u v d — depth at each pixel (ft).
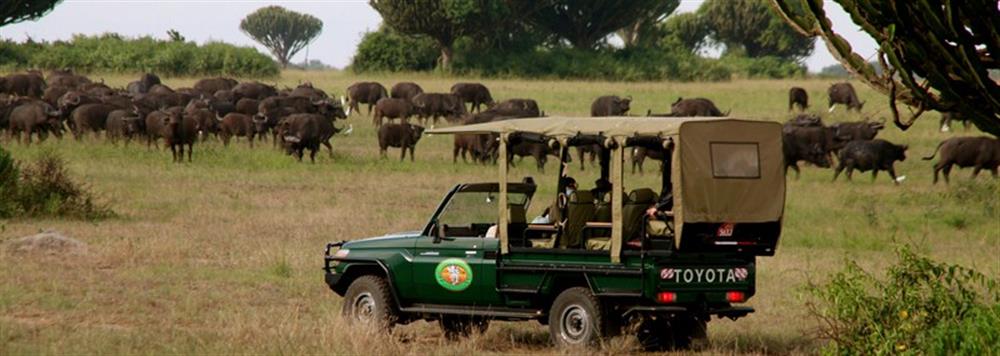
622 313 64.69
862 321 60.49
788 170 211.61
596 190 68.95
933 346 56.08
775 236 65.26
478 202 71.61
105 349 62.85
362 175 184.24
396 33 522.06
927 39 54.85
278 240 115.03
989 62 55.83
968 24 53.57
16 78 313.94
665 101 336.29
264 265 98.48
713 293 64.44
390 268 70.44
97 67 448.65
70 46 467.93
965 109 56.29
